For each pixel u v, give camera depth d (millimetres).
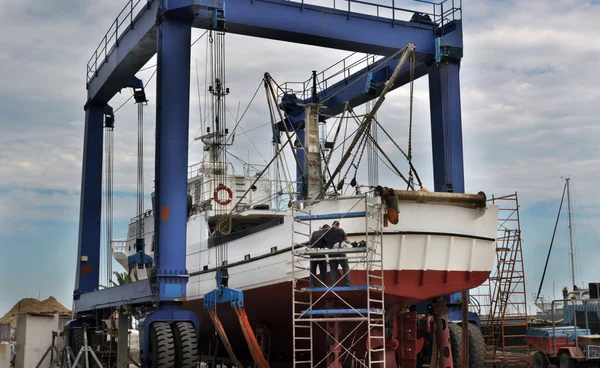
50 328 25469
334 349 17641
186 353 18969
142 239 23391
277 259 19219
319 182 21516
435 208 18391
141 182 24500
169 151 20078
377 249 18016
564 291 27094
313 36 22109
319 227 18438
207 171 26016
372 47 23016
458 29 23469
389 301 18781
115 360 25078
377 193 17703
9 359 23797
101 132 28109
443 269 18562
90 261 27375
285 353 22016
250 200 25656
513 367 24703
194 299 23406
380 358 18469
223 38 21562
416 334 19938
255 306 20578
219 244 22234
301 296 18766
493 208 19047
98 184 27859
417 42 23375
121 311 23391
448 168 22969
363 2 23031
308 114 21984
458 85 23516
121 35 24031
